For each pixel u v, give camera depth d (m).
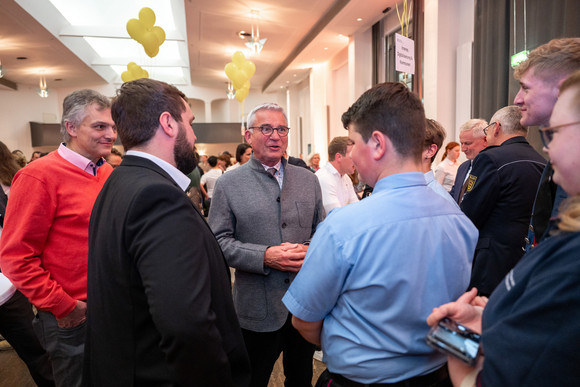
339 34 7.94
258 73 13.51
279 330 1.41
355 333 0.73
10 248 1.19
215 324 0.79
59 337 1.30
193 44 9.52
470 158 2.30
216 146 17.52
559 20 3.32
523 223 1.47
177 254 0.72
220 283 0.88
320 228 0.76
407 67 3.32
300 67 11.20
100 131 1.34
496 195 1.50
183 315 0.68
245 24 7.98
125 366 0.77
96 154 1.37
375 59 7.40
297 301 0.76
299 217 1.43
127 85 0.89
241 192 1.39
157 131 0.87
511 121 1.58
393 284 0.68
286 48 10.00
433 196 0.77
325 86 10.48
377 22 7.25
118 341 0.77
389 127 0.73
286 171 1.46
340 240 0.71
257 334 1.39
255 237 1.38
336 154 2.21
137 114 0.85
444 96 4.96
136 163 0.85
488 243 1.54
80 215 1.31
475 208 1.54
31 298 1.21
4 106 13.68
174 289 0.69
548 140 0.51
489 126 1.69
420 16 5.40
